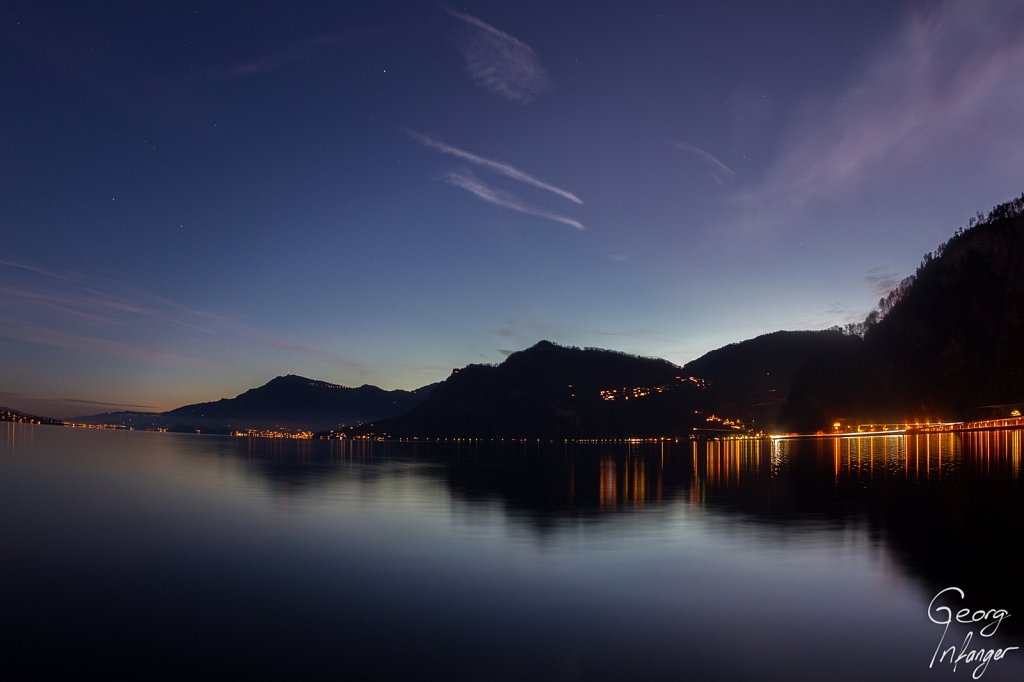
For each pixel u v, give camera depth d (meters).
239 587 17.66
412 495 37.03
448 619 15.16
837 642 13.80
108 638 14.02
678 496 36.28
